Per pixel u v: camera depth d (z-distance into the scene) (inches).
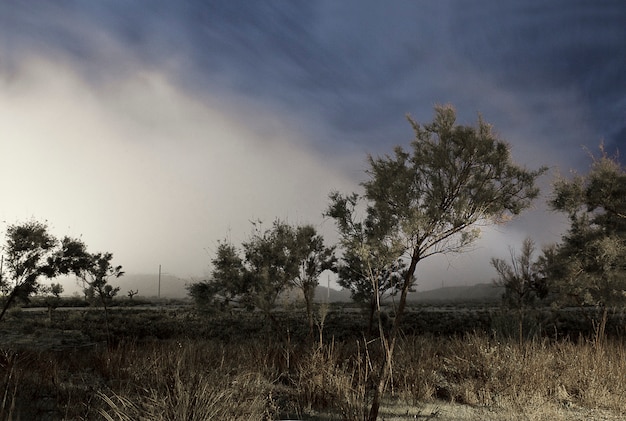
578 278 565.6
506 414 273.7
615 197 511.2
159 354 345.7
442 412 277.1
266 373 355.9
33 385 280.2
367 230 266.4
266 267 498.0
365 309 591.8
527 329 511.2
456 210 250.8
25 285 688.4
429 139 273.1
